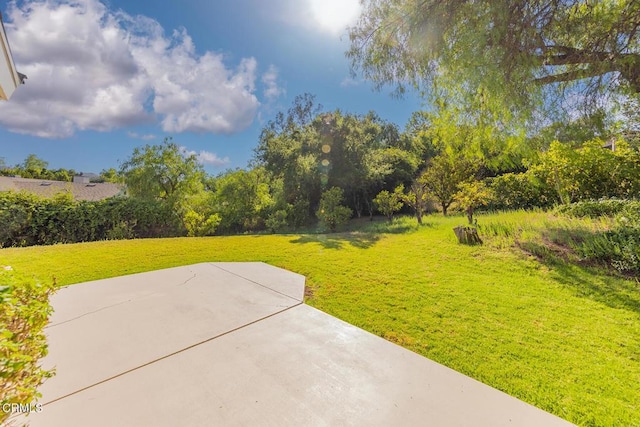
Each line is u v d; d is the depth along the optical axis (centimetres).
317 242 704
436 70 496
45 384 194
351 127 1184
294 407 174
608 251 394
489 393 186
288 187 1177
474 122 554
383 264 480
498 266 429
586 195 675
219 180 1386
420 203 883
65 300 343
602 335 250
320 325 282
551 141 479
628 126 609
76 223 895
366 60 519
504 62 397
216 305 331
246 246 677
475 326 271
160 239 796
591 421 162
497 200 893
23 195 841
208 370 211
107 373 207
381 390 189
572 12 386
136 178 1267
